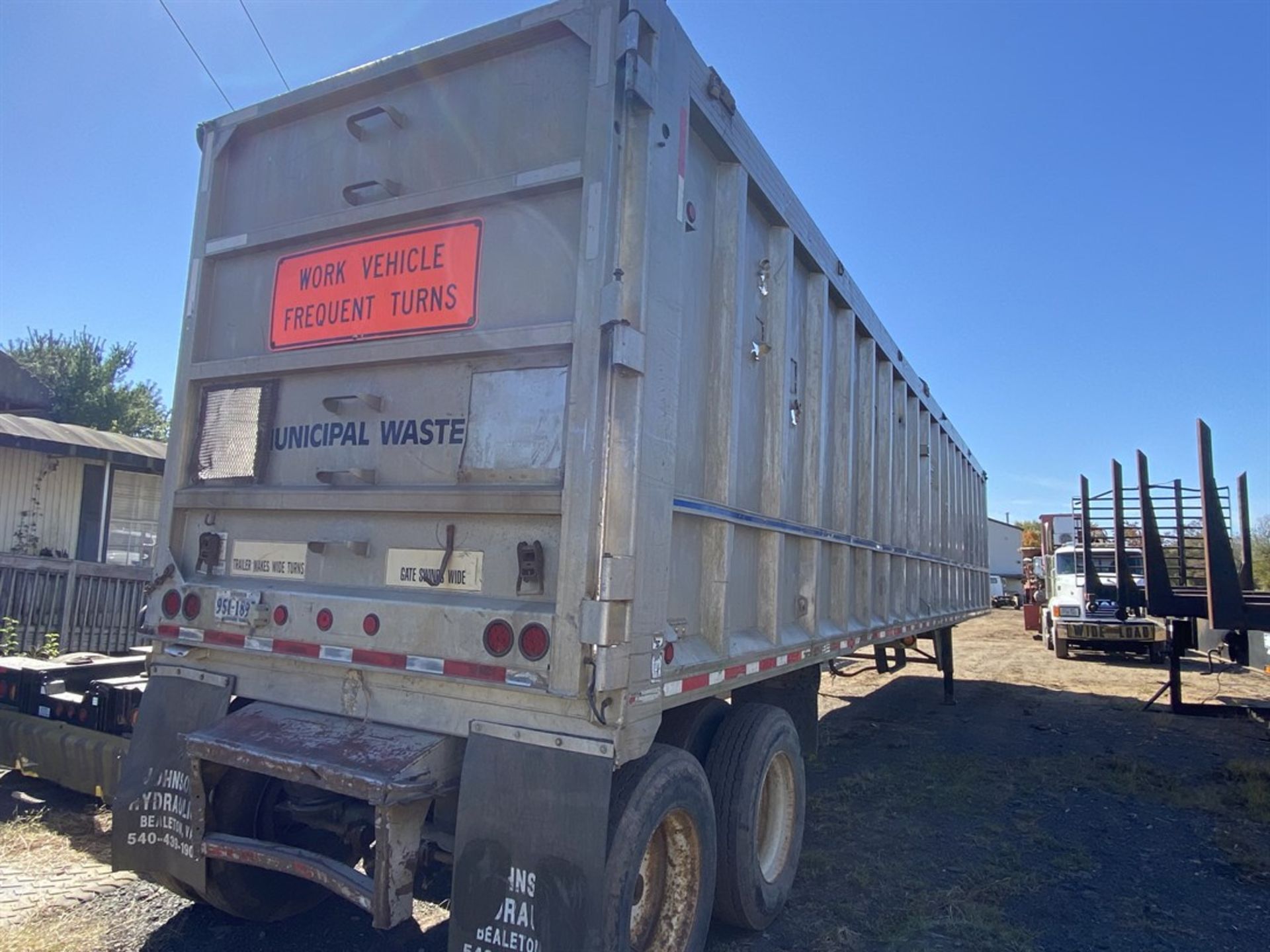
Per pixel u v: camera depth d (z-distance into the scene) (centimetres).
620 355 283
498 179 321
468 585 307
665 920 329
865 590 620
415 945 375
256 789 355
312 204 378
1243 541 1111
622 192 300
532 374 307
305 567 350
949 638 1145
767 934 408
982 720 1030
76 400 3152
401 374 339
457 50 337
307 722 325
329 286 364
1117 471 1031
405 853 282
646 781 299
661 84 316
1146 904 464
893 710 1091
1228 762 761
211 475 385
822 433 516
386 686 314
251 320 388
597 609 269
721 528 376
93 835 498
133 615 1170
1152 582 900
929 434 893
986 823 595
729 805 380
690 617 358
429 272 337
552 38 324
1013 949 400
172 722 360
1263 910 459
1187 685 1390
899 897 457
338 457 351
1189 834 589
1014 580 4644
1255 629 784
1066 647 1764
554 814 270
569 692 270
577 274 297
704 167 379
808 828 571
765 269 449
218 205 407
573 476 283
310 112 385
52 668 612
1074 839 570
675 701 325
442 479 320
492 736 286
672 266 321
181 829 340
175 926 385
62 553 1352
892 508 712
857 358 627
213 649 360
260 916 371
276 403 374
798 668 482
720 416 382
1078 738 920
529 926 265
